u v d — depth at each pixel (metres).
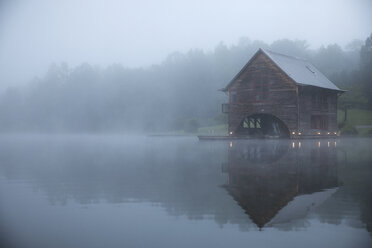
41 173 14.17
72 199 9.24
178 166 15.38
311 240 5.95
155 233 6.44
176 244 5.89
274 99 36.31
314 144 27.72
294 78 35.12
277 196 9.02
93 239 6.18
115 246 5.87
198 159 17.98
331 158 17.11
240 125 39.66
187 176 12.51
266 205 8.19
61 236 6.37
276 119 39.25
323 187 10.04
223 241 5.97
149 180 11.87
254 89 37.75
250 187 10.23
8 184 11.64
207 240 6.04
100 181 11.92
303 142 30.58
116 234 6.43
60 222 7.19
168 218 7.34
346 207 7.88
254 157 18.16
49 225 7.02
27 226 6.95
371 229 6.45
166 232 6.48
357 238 6.02
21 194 9.98
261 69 37.19
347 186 10.16
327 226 6.64
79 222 7.18
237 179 11.57
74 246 5.88
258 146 25.98
